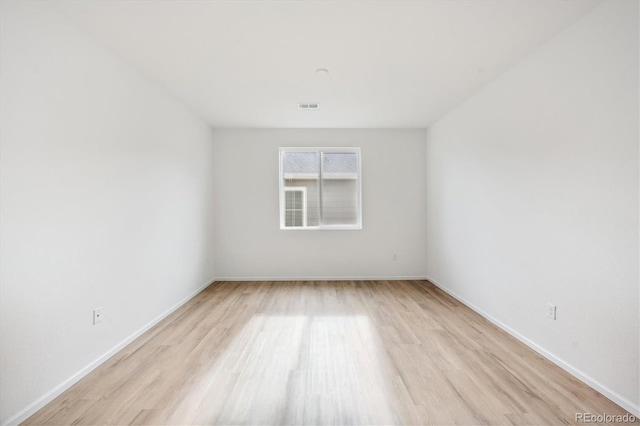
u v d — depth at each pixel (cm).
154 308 327
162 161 346
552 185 244
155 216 330
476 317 345
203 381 218
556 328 239
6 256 174
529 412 184
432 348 267
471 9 209
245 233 520
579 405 190
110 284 258
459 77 317
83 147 230
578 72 218
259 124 495
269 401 195
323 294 438
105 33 235
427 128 520
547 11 210
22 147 183
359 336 293
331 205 532
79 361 223
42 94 196
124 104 278
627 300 187
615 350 193
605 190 200
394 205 527
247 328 315
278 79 322
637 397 181
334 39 246
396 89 350
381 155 525
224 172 516
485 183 340
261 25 226
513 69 291
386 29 232
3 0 173
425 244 530
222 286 482
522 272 279
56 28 206
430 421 176
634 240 183
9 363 175
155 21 220
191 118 424
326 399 196
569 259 227
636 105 180
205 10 208
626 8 185
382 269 527
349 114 445
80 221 226
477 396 199
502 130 308
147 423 176
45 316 197
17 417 177
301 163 531
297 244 522
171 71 301
